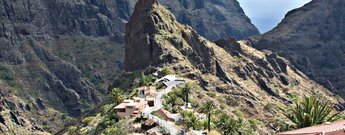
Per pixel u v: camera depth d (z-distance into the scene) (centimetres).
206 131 13962
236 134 14600
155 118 15038
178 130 13750
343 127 4956
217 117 17562
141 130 13888
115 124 15438
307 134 5028
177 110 17188
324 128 5094
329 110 8994
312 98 9100
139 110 16450
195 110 17938
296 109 9231
